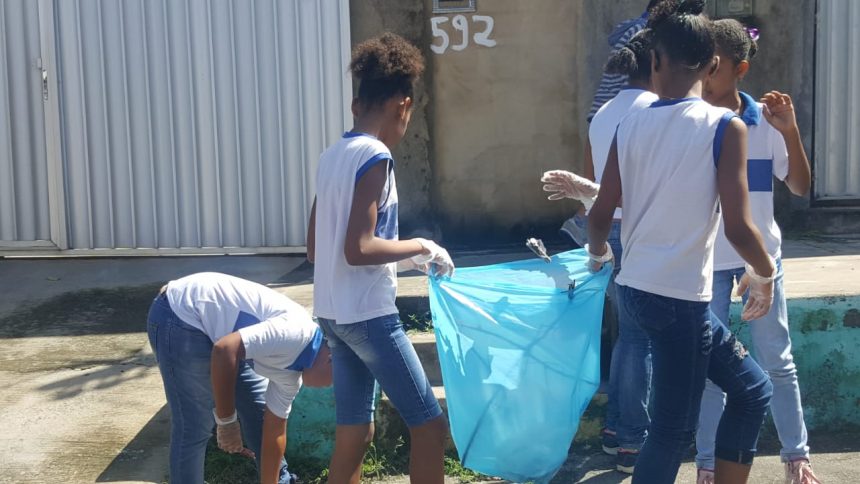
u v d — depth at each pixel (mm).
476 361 3830
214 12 6855
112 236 7070
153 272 6781
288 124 6934
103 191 7039
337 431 3594
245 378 3795
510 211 6852
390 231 3408
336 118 6902
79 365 5422
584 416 4660
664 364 3232
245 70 6895
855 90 7105
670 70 3234
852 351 4742
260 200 7020
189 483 3637
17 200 7070
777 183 7082
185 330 3494
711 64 3256
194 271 6762
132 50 6906
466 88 6734
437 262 3520
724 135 3084
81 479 4262
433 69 6711
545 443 3883
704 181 3111
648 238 3195
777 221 7121
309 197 7000
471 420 3877
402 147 6715
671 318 3174
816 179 7168
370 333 3365
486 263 6262
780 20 7000
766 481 4242
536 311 3807
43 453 4480
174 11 6859
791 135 3760
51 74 6918
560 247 6781
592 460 4508
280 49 6863
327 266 3418
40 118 6992
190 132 6969
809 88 7051
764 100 3744
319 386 3662
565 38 6742
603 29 6699
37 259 7094
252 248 7066
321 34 6828
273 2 6824
